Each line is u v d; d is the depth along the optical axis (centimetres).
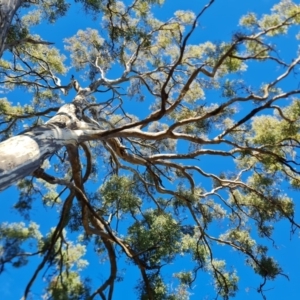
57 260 723
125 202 951
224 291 952
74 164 746
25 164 548
